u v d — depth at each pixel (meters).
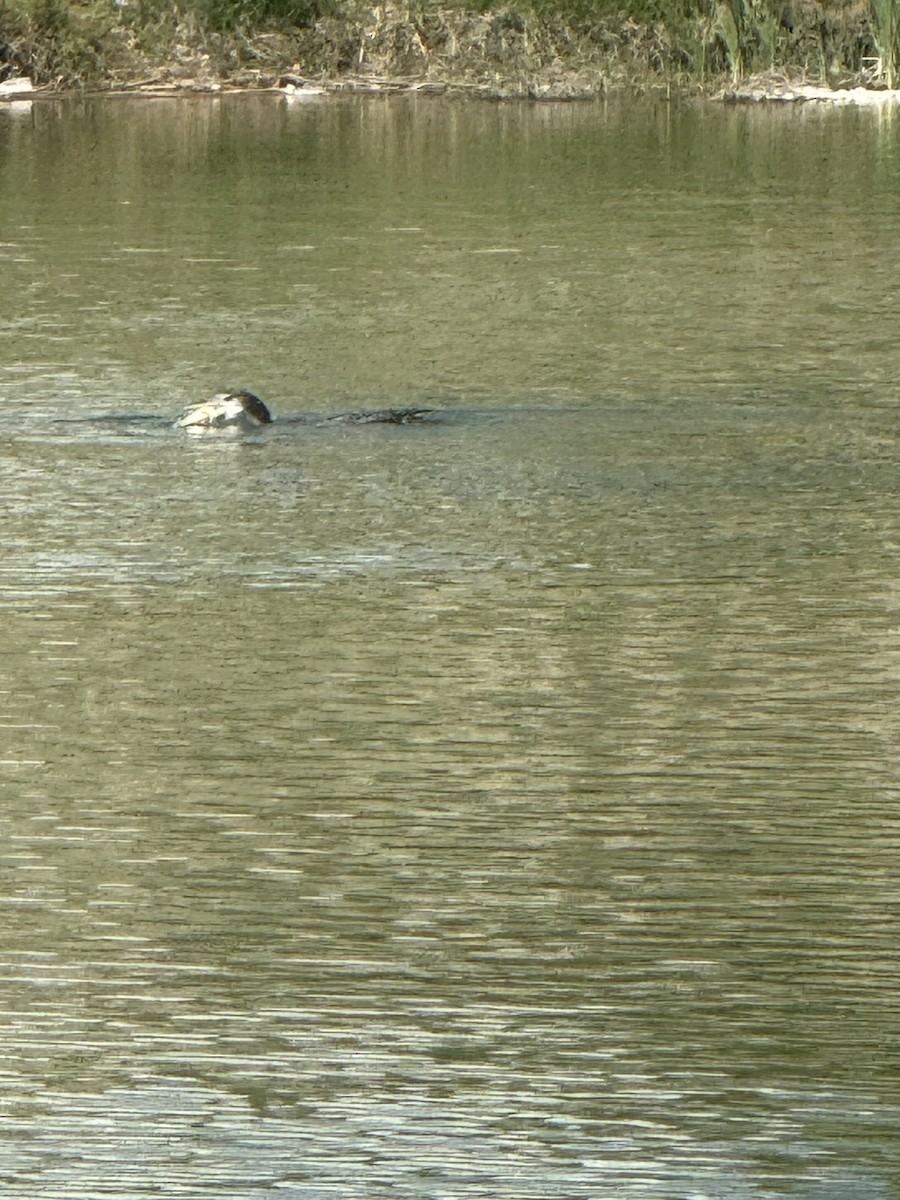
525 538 54.50
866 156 124.00
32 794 40.06
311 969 33.88
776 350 75.94
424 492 58.72
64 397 70.19
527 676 45.34
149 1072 31.08
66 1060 31.39
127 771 41.00
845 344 76.81
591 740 42.12
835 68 149.88
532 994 33.00
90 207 109.75
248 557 53.22
